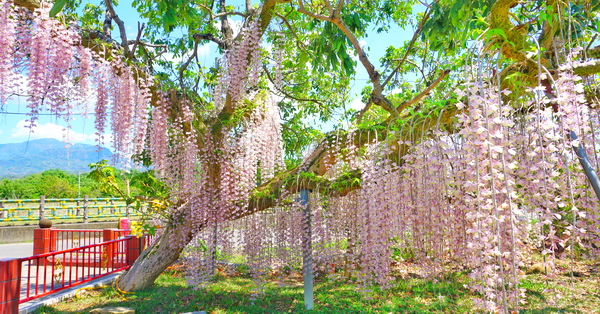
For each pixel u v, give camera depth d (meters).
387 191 2.97
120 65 3.71
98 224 12.99
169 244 5.15
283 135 7.16
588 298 3.97
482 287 1.67
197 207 4.55
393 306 4.20
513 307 1.70
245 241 4.57
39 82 2.73
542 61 2.37
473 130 1.67
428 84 6.89
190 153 4.42
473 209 1.74
